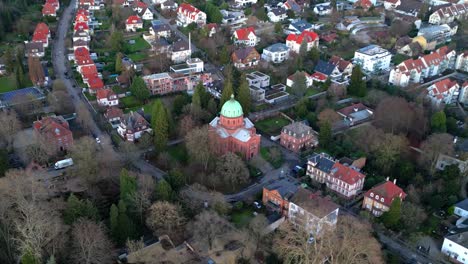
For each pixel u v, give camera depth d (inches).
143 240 7076.8
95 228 6392.7
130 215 7150.6
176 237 7076.8
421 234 7455.7
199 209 7308.1
